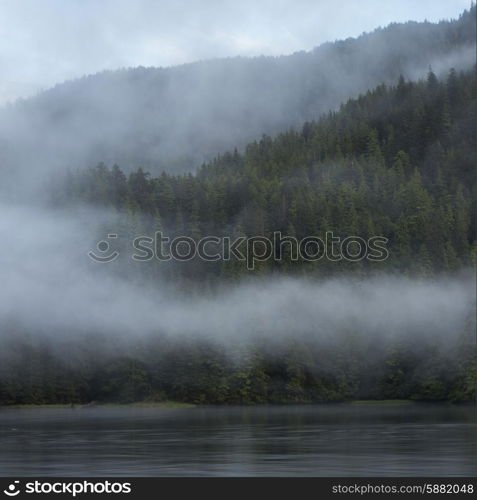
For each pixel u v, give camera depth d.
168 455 46.19
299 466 40.28
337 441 54.19
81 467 40.75
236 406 130.00
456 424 71.31
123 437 60.25
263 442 54.12
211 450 48.84
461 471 38.00
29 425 77.00
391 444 51.50
